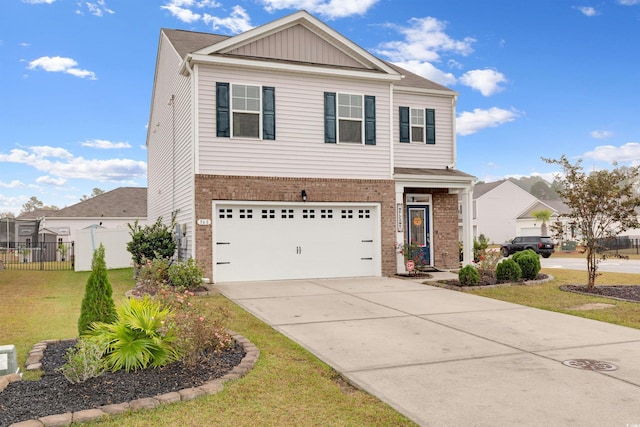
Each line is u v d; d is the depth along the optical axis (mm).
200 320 5809
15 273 18578
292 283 13625
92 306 6359
